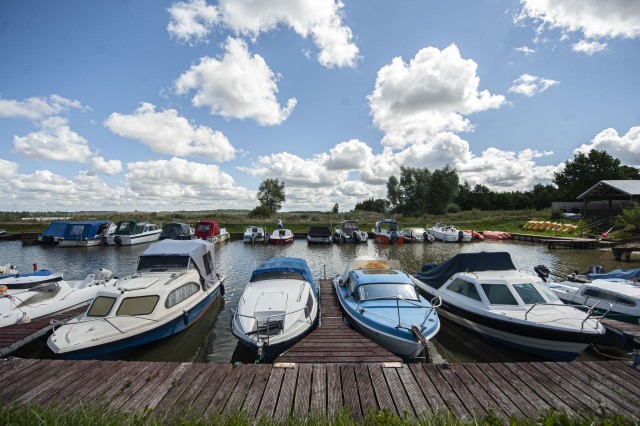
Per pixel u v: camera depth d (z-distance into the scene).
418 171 62.53
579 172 62.03
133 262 23.06
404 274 10.95
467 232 34.25
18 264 22.36
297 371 5.92
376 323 8.37
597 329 7.60
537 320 8.13
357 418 4.62
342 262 23.19
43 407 4.84
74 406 4.84
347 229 36.06
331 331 8.62
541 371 5.95
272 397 5.12
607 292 9.94
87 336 7.86
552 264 21.34
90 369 6.07
